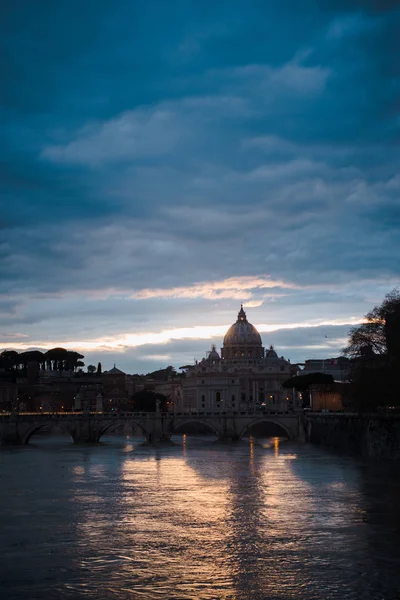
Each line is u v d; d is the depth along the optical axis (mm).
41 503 104000
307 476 130000
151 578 68125
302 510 96875
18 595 64000
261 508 98625
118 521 91062
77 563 72688
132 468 147750
